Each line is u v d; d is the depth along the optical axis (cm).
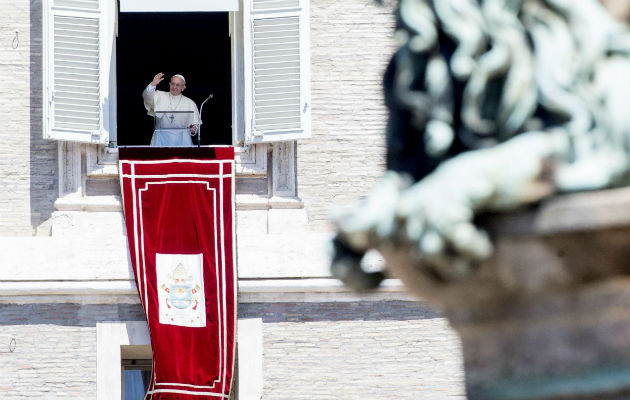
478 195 993
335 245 1062
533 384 1013
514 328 1021
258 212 6200
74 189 6156
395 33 1067
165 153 6166
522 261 1005
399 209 1002
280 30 6269
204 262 6088
